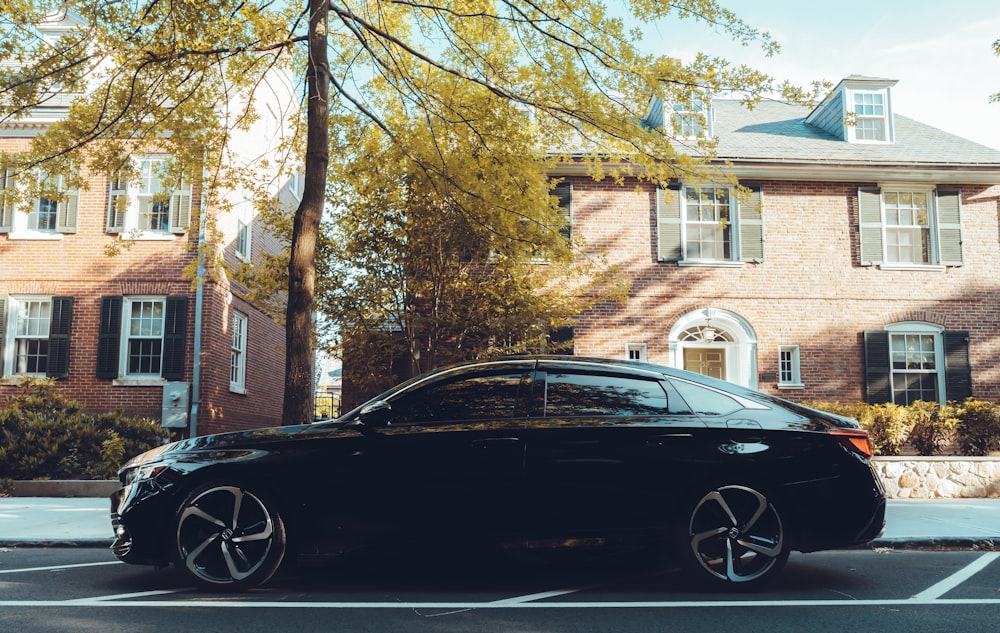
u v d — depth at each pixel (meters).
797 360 15.59
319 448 4.90
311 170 8.73
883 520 4.91
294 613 4.29
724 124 17.84
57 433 12.37
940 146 16.84
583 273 12.59
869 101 17.12
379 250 11.84
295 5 9.98
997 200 16.30
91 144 10.91
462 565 5.81
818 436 4.91
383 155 11.50
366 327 11.98
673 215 15.70
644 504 4.80
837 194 16.09
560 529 4.79
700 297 15.53
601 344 15.28
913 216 16.31
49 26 14.52
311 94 8.84
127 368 15.28
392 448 4.87
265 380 19.36
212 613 4.30
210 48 8.68
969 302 15.98
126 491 4.97
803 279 15.78
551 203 10.96
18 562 6.25
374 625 4.02
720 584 4.79
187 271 11.31
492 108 10.23
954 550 6.92
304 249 8.52
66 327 15.25
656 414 4.96
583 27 9.12
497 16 9.38
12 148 15.72
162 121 10.16
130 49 8.49
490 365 5.20
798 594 4.81
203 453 4.95
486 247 11.35
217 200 11.43
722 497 4.82
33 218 15.73
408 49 9.83
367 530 4.80
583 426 4.89
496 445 4.84
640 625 4.03
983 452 12.16
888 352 15.64
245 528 4.84
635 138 9.49
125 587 5.08
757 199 15.90
